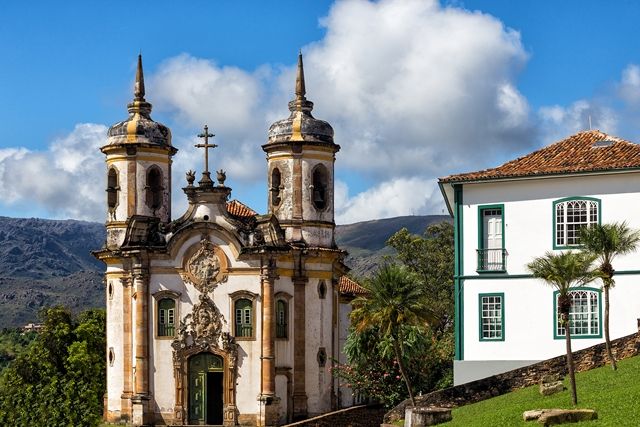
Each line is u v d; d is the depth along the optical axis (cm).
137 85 6450
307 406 6009
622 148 5112
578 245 4888
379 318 4984
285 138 6181
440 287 9400
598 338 4897
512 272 5025
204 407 5884
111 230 6291
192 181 6053
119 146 6288
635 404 3575
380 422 5850
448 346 6362
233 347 5838
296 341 6003
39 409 5944
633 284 4844
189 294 5925
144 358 5903
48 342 7075
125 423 5975
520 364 4978
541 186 5012
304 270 6066
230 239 5884
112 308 6162
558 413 3503
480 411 4200
